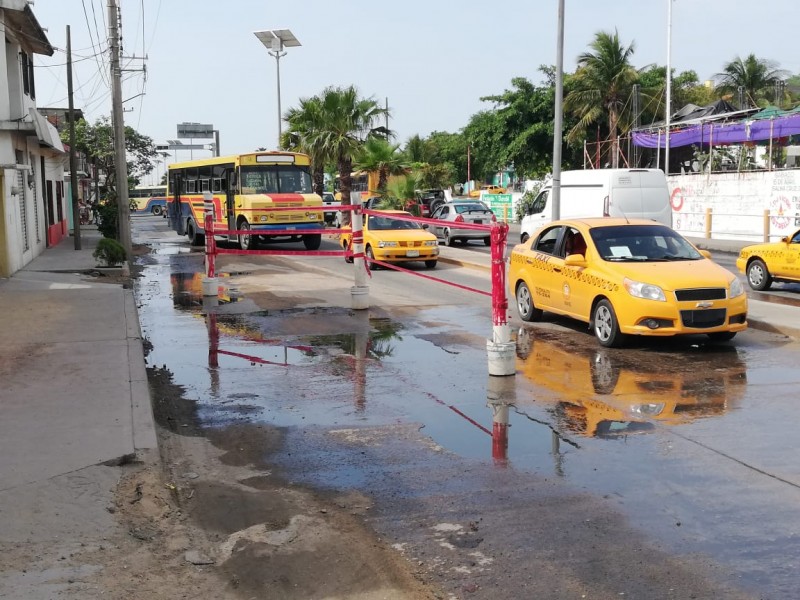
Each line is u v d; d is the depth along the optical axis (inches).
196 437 276.1
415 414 299.6
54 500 202.2
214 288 623.2
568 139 1953.7
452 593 164.9
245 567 176.6
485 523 199.6
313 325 496.4
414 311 550.6
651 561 177.6
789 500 210.8
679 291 392.8
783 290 668.1
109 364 352.5
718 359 386.0
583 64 1913.1
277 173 1087.0
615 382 343.9
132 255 970.7
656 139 1525.6
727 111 1510.8
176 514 204.2
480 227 360.8
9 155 729.6
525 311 504.4
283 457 253.4
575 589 165.8
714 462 241.1
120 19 938.7
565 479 229.1
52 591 159.6
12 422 265.0
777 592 163.0
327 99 1544.0
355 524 200.2
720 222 1360.7
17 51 850.8
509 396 323.3
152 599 159.8
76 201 1029.2
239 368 380.2
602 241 441.7
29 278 713.0
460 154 2704.2
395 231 849.5
